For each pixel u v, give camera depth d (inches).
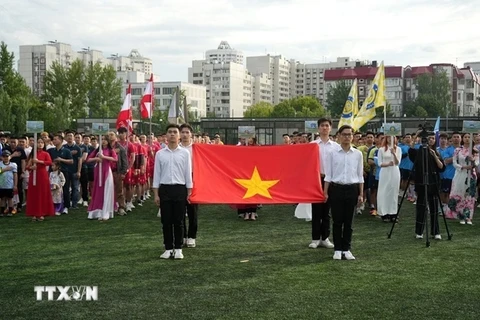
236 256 360.2
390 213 507.2
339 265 334.0
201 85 6161.4
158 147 751.1
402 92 4308.6
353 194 347.3
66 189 573.3
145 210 596.1
